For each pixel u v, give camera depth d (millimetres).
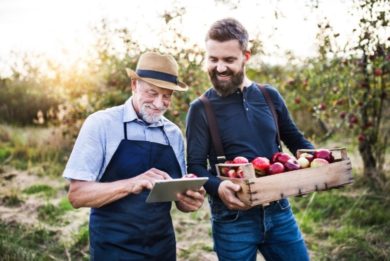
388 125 6277
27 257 4262
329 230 4910
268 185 2266
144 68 2340
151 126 2430
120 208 2297
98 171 2312
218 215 2545
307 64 6094
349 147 7539
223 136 2531
